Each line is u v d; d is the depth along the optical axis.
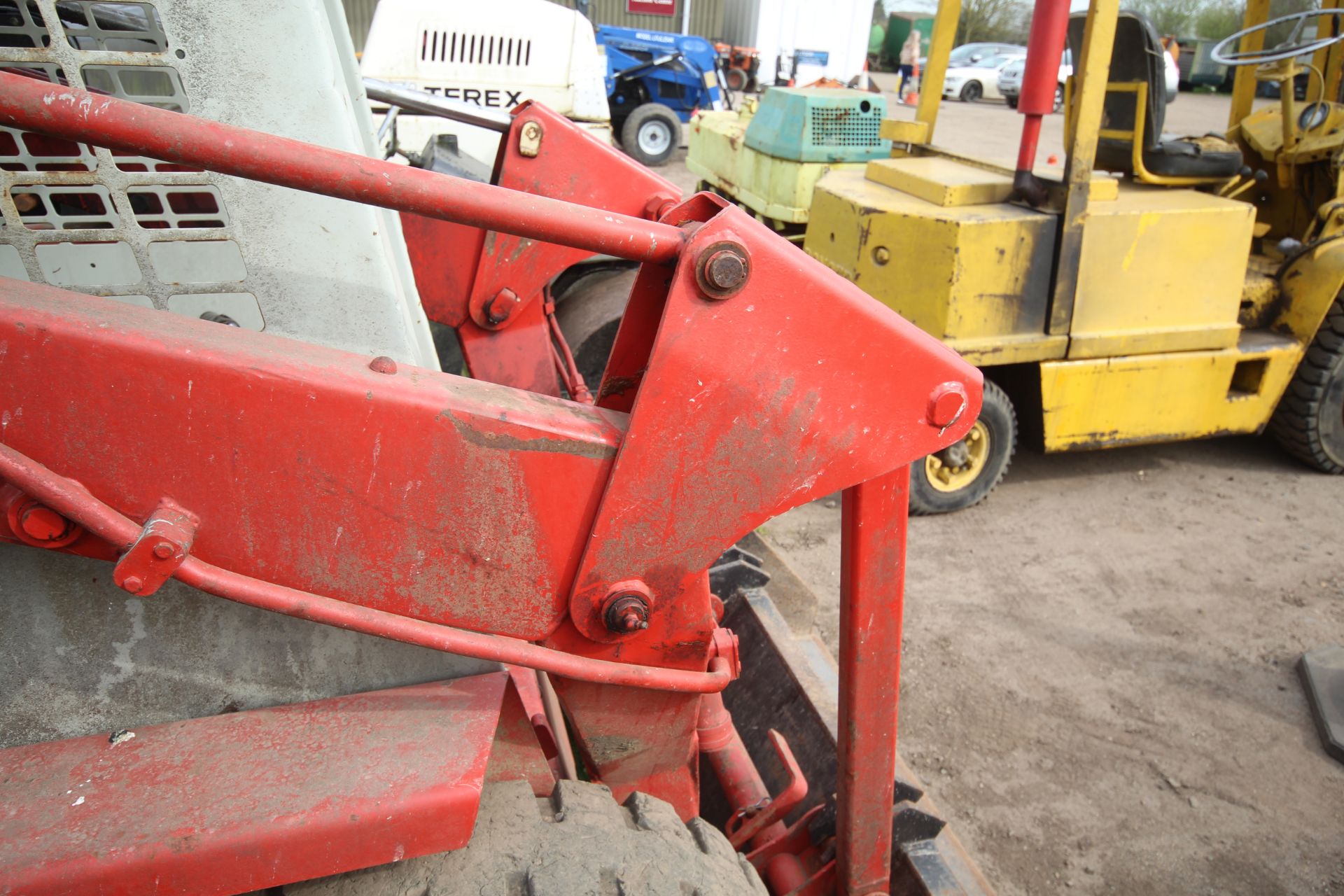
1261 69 4.59
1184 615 3.49
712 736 1.77
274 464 0.89
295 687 1.06
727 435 1.00
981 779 2.67
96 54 0.93
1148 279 3.76
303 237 1.03
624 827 1.11
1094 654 3.25
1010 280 3.58
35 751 0.95
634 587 1.05
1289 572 3.80
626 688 1.20
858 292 0.99
